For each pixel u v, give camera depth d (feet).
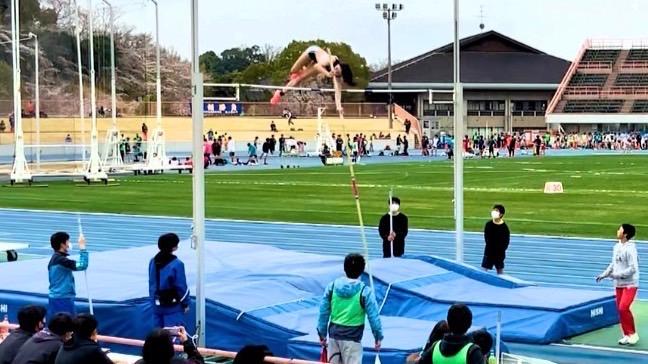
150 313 46.44
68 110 253.03
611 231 92.68
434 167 198.70
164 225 100.17
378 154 268.41
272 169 194.49
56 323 32.42
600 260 76.23
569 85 370.73
